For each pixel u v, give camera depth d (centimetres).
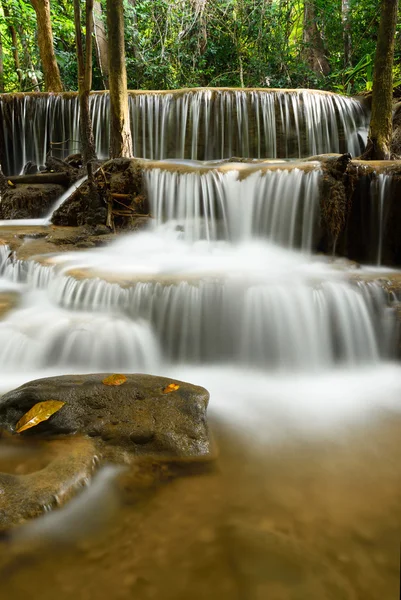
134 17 1727
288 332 489
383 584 183
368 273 584
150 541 208
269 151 1206
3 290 588
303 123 1203
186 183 767
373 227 705
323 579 185
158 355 491
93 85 1761
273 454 293
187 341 495
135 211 801
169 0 1739
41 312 513
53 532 212
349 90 1530
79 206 838
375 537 212
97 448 277
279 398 397
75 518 222
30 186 1010
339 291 505
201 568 191
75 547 203
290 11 1834
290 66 1789
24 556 197
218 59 1833
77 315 495
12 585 182
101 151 1271
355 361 502
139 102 1210
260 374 468
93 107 1259
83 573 188
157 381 341
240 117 1192
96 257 648
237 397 398
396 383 440
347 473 271
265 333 489
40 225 852
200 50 1828
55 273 568
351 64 1730
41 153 1309
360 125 1261
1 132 1300
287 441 312
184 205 775
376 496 247
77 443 279
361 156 945
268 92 1193
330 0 1762
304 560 196
